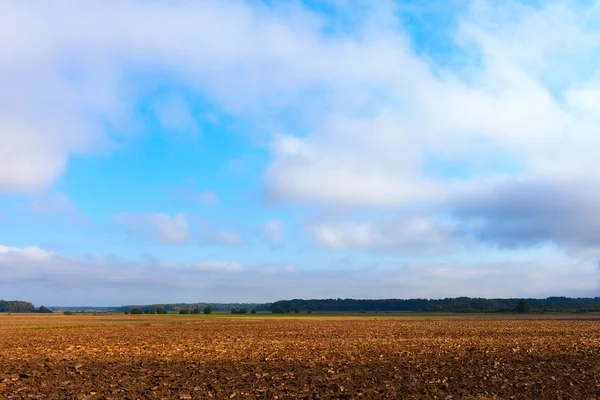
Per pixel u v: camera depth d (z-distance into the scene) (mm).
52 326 78188
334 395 20312
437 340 48281
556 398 19938
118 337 52688
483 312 196125
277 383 22969
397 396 20266
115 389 21359
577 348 39500
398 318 125312
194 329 70125
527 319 113562
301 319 117500
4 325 81562
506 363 30109
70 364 29297
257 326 79688
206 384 22594
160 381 23422
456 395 20484
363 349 38812
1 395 19922
